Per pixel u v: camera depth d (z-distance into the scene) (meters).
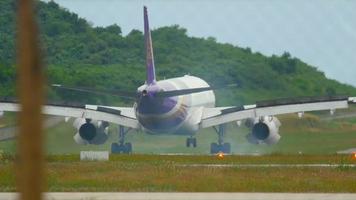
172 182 105.38
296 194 89.88
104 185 101.69
